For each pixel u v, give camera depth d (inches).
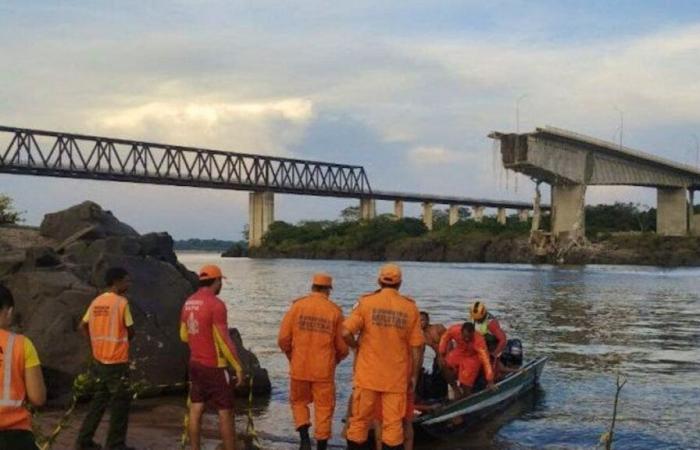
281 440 411.8
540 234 4835.1
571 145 4471.0
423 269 3863.2
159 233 616.4
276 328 1040.8
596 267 4375.0
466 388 459.8
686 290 2148.1
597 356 815.7
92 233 624.4
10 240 640.4
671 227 5191.9
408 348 313.7
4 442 206.8
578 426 471.8
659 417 501.0
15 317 501.4
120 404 344.5
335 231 6220.5
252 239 6254.9
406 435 332.8
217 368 322.3
